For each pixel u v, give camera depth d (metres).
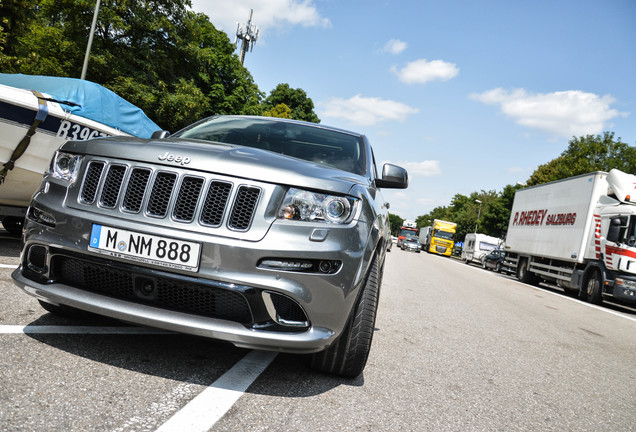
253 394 2.16
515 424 2.41
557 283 14.83
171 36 20.89
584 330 6.46
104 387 1.97
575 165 36.59
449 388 2.82
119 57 19.31
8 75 6.02
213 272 2.05
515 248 18.64
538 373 3.59
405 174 3.52
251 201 2.13
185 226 2.10
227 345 2.83
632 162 35.25
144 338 2.71
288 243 2.09
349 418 2.10
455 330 4.82
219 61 29.00
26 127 5.00
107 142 2.34
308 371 2.62
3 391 1.78
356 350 2.50
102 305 2.12
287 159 2.41
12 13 17.36
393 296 6.78
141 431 1.66
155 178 2.17
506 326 5.65
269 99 51.12
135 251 2.10
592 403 3.03
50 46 18.38
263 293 2.07
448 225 44.03
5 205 5.40
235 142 3.30
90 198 2.25
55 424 1.61
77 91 5.79
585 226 12.90
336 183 2.29
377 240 2.58
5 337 2.36
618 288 11.09
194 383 2.18
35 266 2.36
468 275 15.85
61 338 2.49
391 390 2.59
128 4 18.95
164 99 19.75
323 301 2.15
